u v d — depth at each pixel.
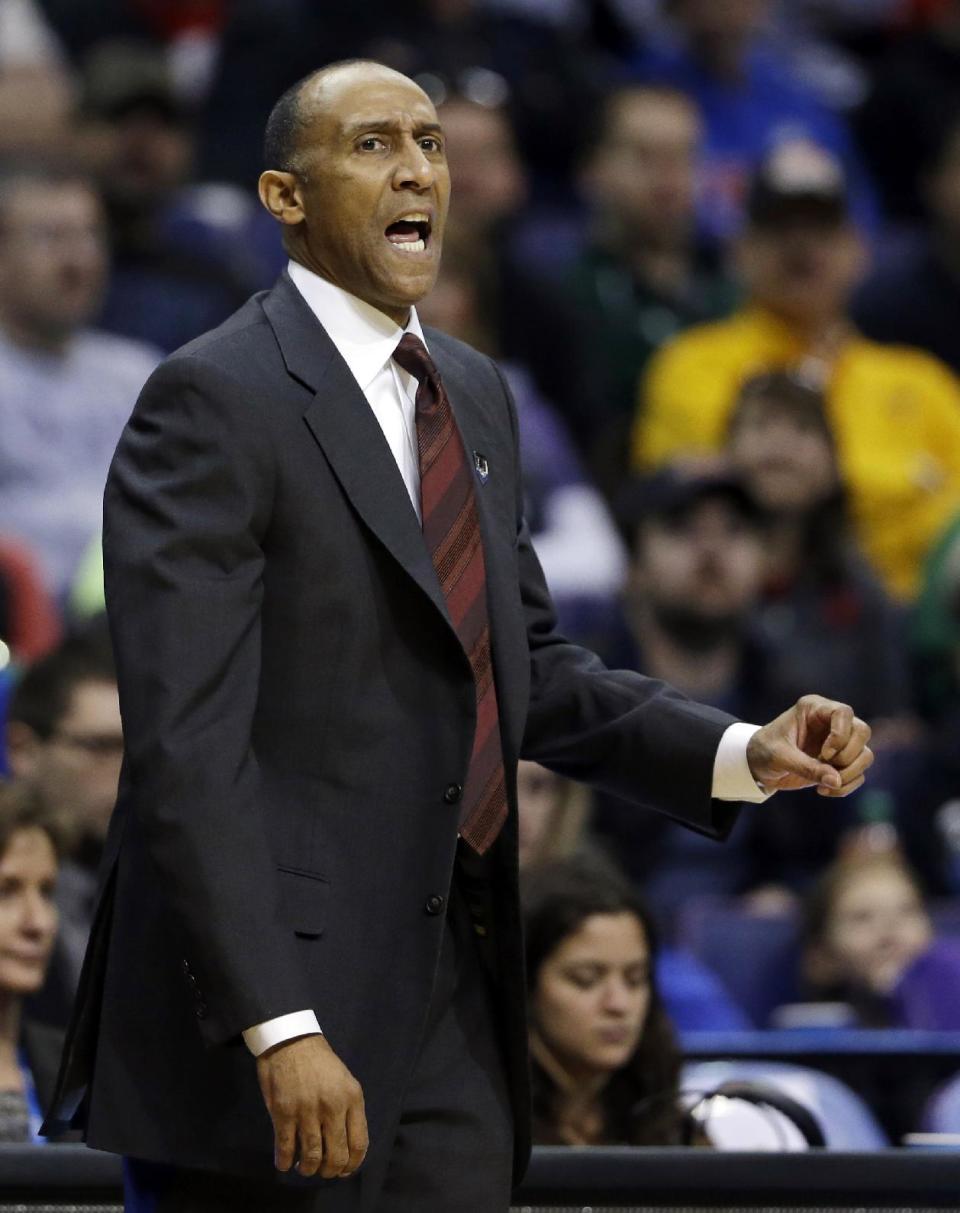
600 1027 11.95
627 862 18.33
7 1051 11.48
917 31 35.16
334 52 28.72
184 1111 7.48
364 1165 7.43
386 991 7.52
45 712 14.30
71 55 30.05
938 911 17.52
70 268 21.81
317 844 7.52
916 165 32.44
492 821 7.78
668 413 23.95
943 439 24.77
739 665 19.80
